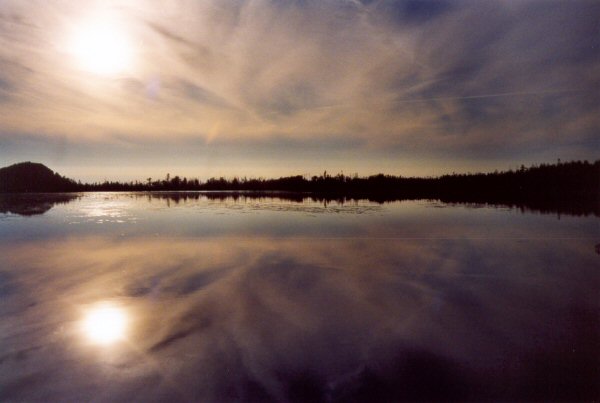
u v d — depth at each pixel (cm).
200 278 897
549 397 470
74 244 1252
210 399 467
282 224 1584
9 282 869
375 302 752
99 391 482
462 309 720
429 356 555
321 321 664
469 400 464
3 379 507
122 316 684
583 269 963
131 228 1521
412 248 1182
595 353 562
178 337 612
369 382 497
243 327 639
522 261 1035
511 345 589
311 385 493
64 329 641
